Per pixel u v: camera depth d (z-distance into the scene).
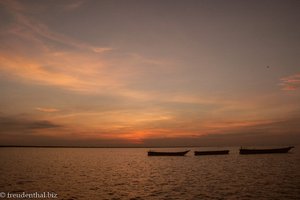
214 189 40.56
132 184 46.06
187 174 60.25
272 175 56.41
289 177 53.09
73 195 36.84
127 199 34.69
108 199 34.69
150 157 140.38
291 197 34.91
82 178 53.31
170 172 64.75
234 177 53.97
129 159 123.44
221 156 133.75
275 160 99.56
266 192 37.97
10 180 49.44
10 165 81.88
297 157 116.44
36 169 70.25
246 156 129.00
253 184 44.69
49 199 34.53
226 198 34.59
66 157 139.12
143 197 35.72
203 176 56.28
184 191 39.41
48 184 45.34
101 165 86.62
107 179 52.28
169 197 35.59
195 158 121.56
